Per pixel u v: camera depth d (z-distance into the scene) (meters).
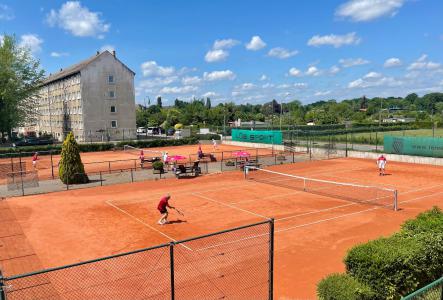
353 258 8.89
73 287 10.73
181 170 29.81
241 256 12.92
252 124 77.44
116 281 11.09
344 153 41.69
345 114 113.38
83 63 70.19
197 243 14.26
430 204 20.31
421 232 10.20
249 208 19.84
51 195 24.02
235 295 10.16
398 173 30.33
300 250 13.64
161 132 85.81
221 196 22.86
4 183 28.44
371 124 72.94
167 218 18.23
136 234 15.80
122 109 67.19
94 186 26.70
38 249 14.21
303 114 118.00
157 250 13.60
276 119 106.19
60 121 76.31
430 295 7.27
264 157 40.41
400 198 21.77
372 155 38.97
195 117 105.19
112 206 20.86
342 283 8.19
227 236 15.10
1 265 12.68
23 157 47.41
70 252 13.85
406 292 9.05
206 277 11.28
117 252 13.74
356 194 22.98
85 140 64.00
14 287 10.73
